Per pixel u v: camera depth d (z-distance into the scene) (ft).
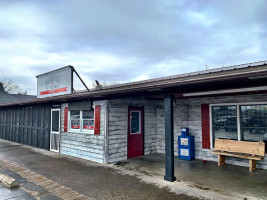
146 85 14.94
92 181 16.12
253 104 20.13
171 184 15.34
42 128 32.96
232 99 21.52
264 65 10.32
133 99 25.45
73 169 19.79
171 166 16.03
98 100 23.20
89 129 24.53
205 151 23.44
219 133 22.57
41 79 39.11
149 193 13.60
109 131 22.34
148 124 27.35
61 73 33.68
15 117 41.86
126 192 13.80
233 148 20.17
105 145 22.07
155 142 28.19
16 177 17.34
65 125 27.73
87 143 24.39
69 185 15.26
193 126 24.70
